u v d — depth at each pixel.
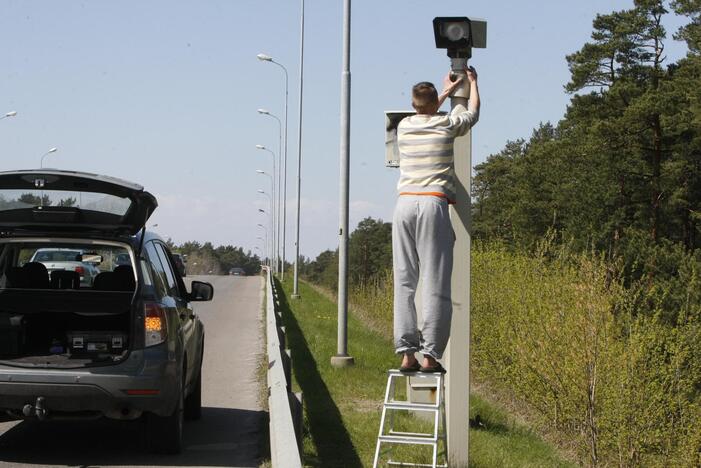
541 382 13.30
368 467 8.03
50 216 8.29
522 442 11.01
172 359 8.14
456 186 8.05
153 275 8.53
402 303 6.80
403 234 6.76
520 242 19.00
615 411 12.55
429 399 10.50
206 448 8.73
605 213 48.75
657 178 47.97
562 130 65.00
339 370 15.10
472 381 16.81
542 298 13.95
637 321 13.39
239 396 12.14
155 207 8.67
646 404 13.22
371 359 17.02
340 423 10.14
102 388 7.80
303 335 20.78
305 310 31.39
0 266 8.96
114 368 7.86
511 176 69.44
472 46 7.68
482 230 68.94
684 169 47.78
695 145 46.94
